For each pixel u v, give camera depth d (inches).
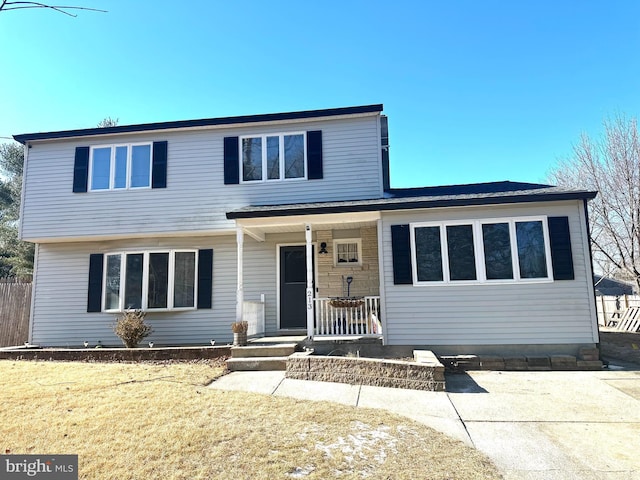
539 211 335.9
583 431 180.7
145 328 391.5
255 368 295.6
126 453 146.4
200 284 431.2
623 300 607.5
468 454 153.6
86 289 445.1
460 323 333.1
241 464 139.7
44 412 188.2
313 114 424.2
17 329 487.8
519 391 246.2
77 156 442.9
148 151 440.5
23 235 432.8
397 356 333.7
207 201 426.0
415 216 350.6
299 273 429.1
